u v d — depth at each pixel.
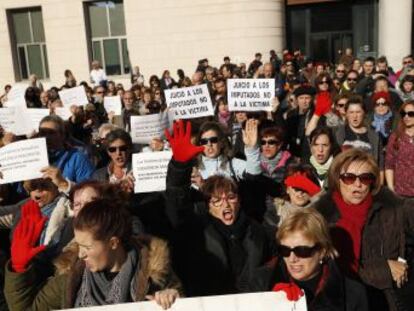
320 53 24.17
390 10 19.88
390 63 20.11
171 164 3.00
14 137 5.48
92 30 21.44
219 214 3.07
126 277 2.12
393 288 2.72
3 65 22.30
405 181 4.72
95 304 2.12
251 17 19.81
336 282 2.33
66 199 3.38
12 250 2.21
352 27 23.70
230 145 4.29
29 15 21.84
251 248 3.04
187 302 2.08
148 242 2.25
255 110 5.65
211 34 20.19
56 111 7.59
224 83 9.05
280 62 17.30
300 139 5.99
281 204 3.61
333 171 2.91
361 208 2.82
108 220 2.07
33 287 2.23
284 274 2.45
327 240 2.33
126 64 21.53
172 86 14.69
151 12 20.44
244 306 2.11
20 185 4.38
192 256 3.10
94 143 6.81
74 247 2.29
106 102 9.00
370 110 6.50
